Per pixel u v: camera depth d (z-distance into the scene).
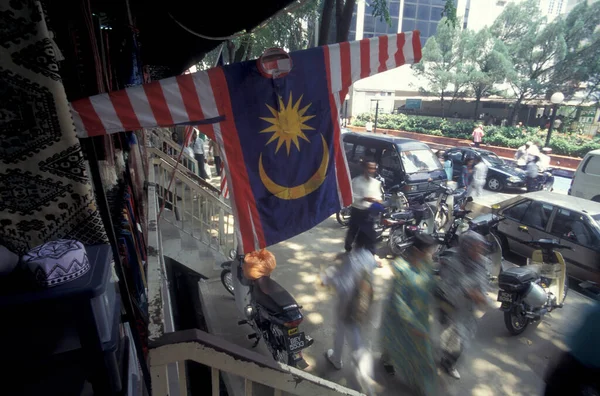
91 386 1.52
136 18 4.95
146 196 4.79
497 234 6.95
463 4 32.59
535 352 4.24
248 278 3.88
